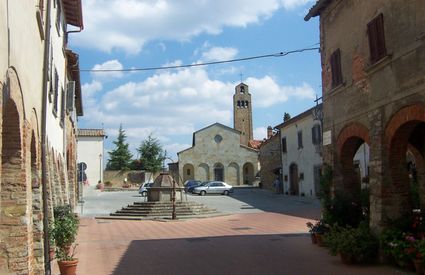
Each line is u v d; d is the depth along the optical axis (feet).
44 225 36.27
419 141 48.24
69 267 35.81
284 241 54.54
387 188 38.70
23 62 28.27
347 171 48.42
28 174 29.71
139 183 217.36
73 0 66.95
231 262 42.14
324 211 49.98
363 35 42.55
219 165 240.53
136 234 66.33
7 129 27.58
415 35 34.37
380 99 39.47
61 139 71.46
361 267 37.65
